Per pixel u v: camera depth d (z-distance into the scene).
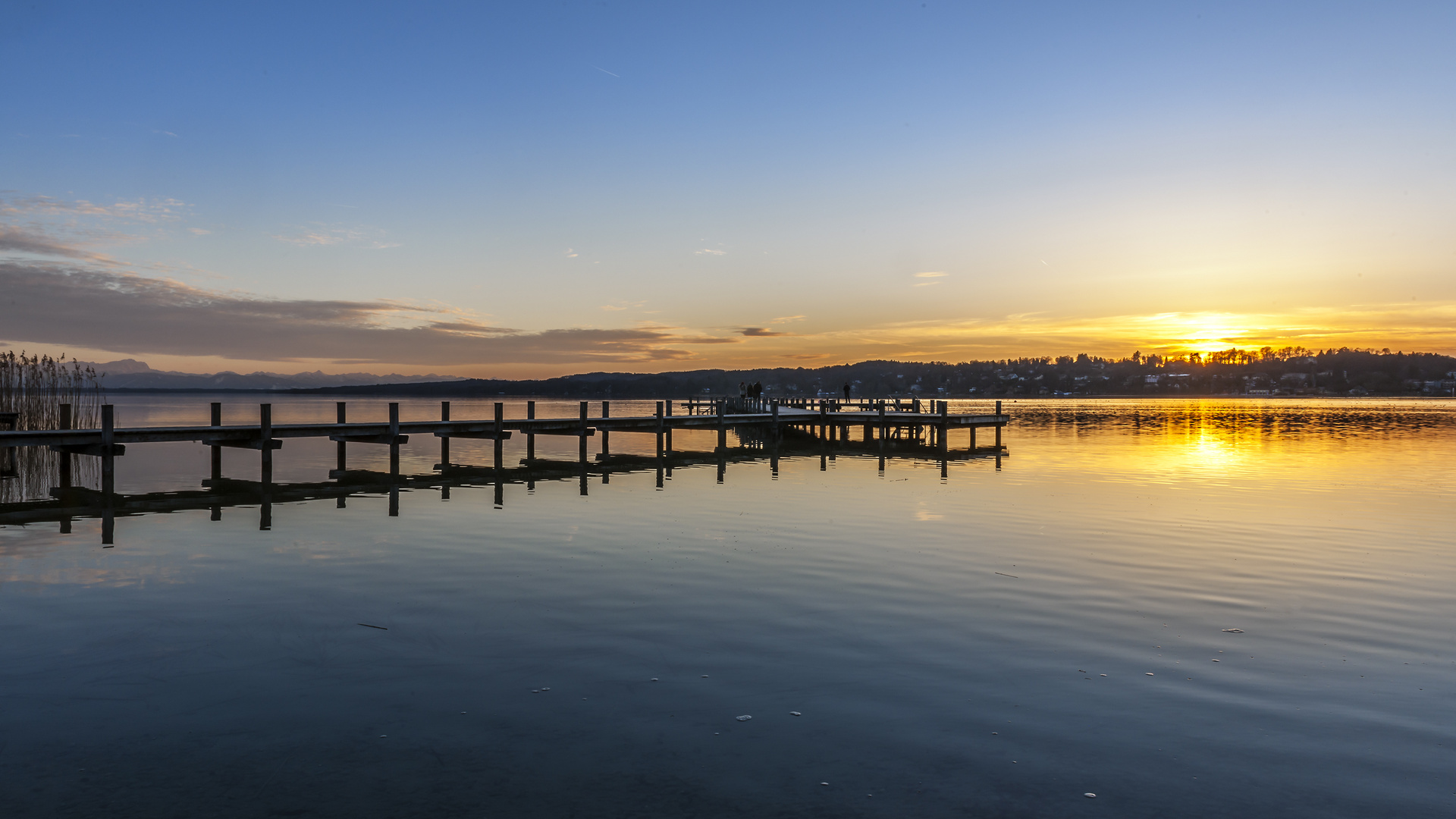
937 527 16.78
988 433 53.00
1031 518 17.92
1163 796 6.12
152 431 21.91
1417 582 12.31
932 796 6.11
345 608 10.75
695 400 50.28
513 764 6.57
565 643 9.37
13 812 5.80
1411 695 8.00
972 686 8.18
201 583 12.10
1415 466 29.91
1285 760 6.67
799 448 40.50
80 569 13.05
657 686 8.13
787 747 6.86
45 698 7.80
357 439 25.88
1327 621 10.34
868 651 9.13
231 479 25.75
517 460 32.72
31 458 30.62
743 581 12.20
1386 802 6.04
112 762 6.56
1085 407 129.62
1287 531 16.44
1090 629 9.96
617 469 29.47
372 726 7.23
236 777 6.34
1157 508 19.41
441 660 8.85
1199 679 8.38
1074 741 7.00
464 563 13.38
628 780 6.31
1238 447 39.62
